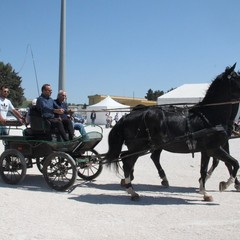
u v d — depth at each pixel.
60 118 9.49
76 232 5.91
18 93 55.97
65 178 9.52
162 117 8.18
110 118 37.59
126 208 7.41
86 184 9.80
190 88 40.03
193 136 7.97
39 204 7.59
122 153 8.66
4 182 9.83
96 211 7.15
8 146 10.00
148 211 7.20
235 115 8.42
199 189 8.66
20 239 5.54
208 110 8.16
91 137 9.61
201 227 6.21
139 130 8.34
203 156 8.18
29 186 9.45
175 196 8.50
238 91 8.12
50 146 9.34
